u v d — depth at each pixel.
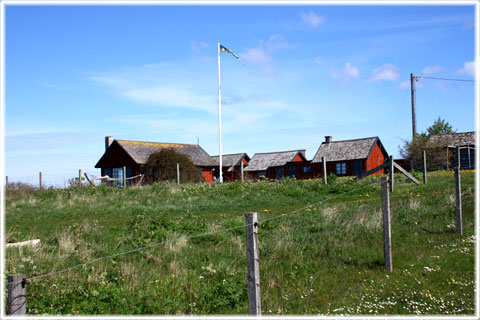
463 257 9.34
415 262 9.27
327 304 7.16
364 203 16.11
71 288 7.26
